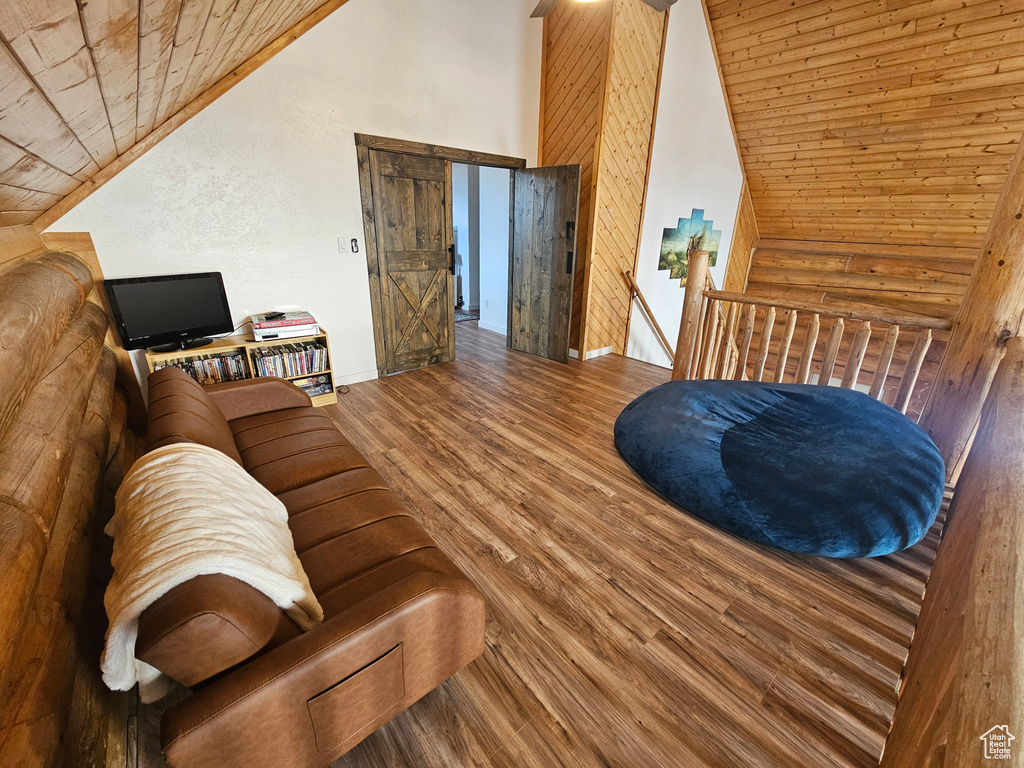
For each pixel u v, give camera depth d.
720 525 2.17
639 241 4.94
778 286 6.54
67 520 1.26
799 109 4.73
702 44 4.62
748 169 5.85
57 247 2.41
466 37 3.76
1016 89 3.48
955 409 2.32
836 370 5.99
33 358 1.25
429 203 4.02
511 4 3.97
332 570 1.32
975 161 4.14
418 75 3.58
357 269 3.74
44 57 0.80
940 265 5.14
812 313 2.83
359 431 3.09
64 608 1.04
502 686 1.43
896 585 1.88
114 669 0.87
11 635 0.70
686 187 5.23
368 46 3.28
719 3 4.37
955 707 0.59
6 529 0.83
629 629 1.64
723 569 1.94
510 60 4.12
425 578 1.14
